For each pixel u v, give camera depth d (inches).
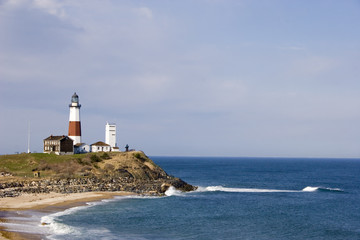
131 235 2244.1
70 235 2124.8
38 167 4229.8
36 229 2170.3
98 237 2142.0
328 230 2566.4
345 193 4665.4
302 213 3152.1
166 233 2346.2
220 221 2746.1
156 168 4928.6
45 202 3016.7
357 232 2529.5
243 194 4313.5
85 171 4222.4
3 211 2588.6
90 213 2778.1
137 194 3786.9
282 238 2346.2
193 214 2970.0
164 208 3169.3
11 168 4175.7
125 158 4822.8
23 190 3368.6
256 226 2630.4
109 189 3841.0
